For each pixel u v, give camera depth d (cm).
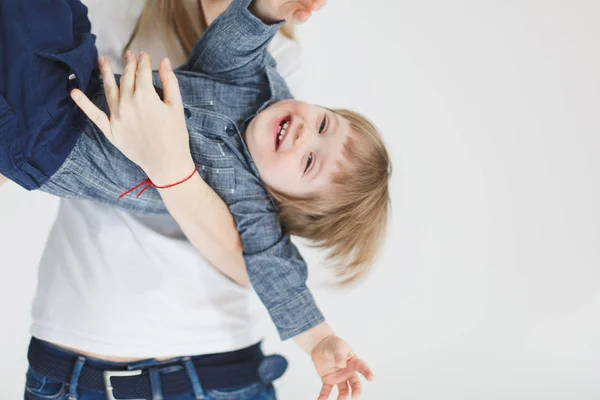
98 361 140
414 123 222
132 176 137
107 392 140
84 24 139
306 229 166
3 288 202
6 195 203
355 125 162
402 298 216
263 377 149
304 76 210
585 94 223
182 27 161
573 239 219
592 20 226
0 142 118
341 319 214
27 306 202
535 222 219
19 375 198
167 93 118
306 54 220
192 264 149
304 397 210
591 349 218
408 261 216
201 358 145
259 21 136
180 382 142
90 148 132
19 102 119
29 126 119
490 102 223
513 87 224
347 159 156
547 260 219
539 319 218
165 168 125
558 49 225
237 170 148
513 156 221
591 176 220
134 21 159
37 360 141
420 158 219
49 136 122
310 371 212
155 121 117
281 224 163
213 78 149
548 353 218
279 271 150
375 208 166
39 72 120
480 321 218
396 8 227
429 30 226
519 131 222
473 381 215
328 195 156
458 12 228
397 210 217
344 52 223
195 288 147
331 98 221
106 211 148
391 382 213
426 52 225
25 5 122
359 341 214
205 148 143
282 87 159
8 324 200
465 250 218
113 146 134
